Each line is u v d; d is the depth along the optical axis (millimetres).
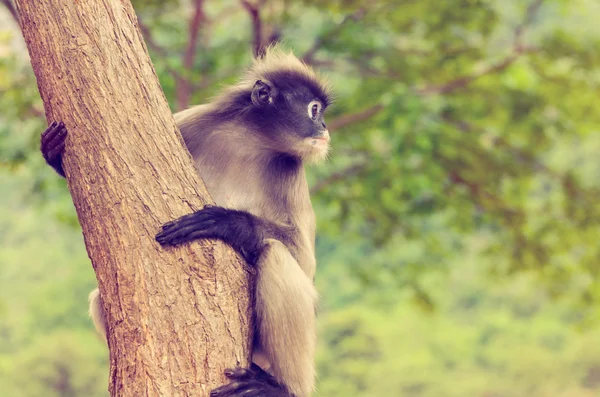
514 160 16141
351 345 49469
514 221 15734
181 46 15484
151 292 4660
